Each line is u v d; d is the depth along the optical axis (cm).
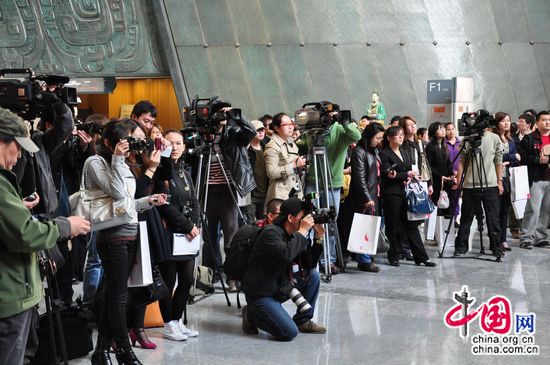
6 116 481
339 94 2153
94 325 845
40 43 1880
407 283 1077
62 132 677
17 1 1864
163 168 760
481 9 2388
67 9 1895
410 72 2252
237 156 983
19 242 466
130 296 735
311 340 792
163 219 775
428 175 1257
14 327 476
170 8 2011
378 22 2258
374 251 1098
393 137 1198
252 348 762
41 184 661
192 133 943
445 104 1680
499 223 1330
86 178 666
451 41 2322
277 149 1069
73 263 1035
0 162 481
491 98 2330
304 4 2184
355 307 934
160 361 719
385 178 1202
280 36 2133
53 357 629
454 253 1308
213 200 1014
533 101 2383
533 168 1377
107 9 1925
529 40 2425
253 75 2067
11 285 473
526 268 1190
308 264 849
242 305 947
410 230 1212
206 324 858
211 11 2056
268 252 778
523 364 714
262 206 1152
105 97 2128
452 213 1299
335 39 2197
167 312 794
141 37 1953
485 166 1271
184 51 1997
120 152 653
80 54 1909
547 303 950
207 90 1998
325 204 1128
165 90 2067
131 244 687
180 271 796
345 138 1132
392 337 802
